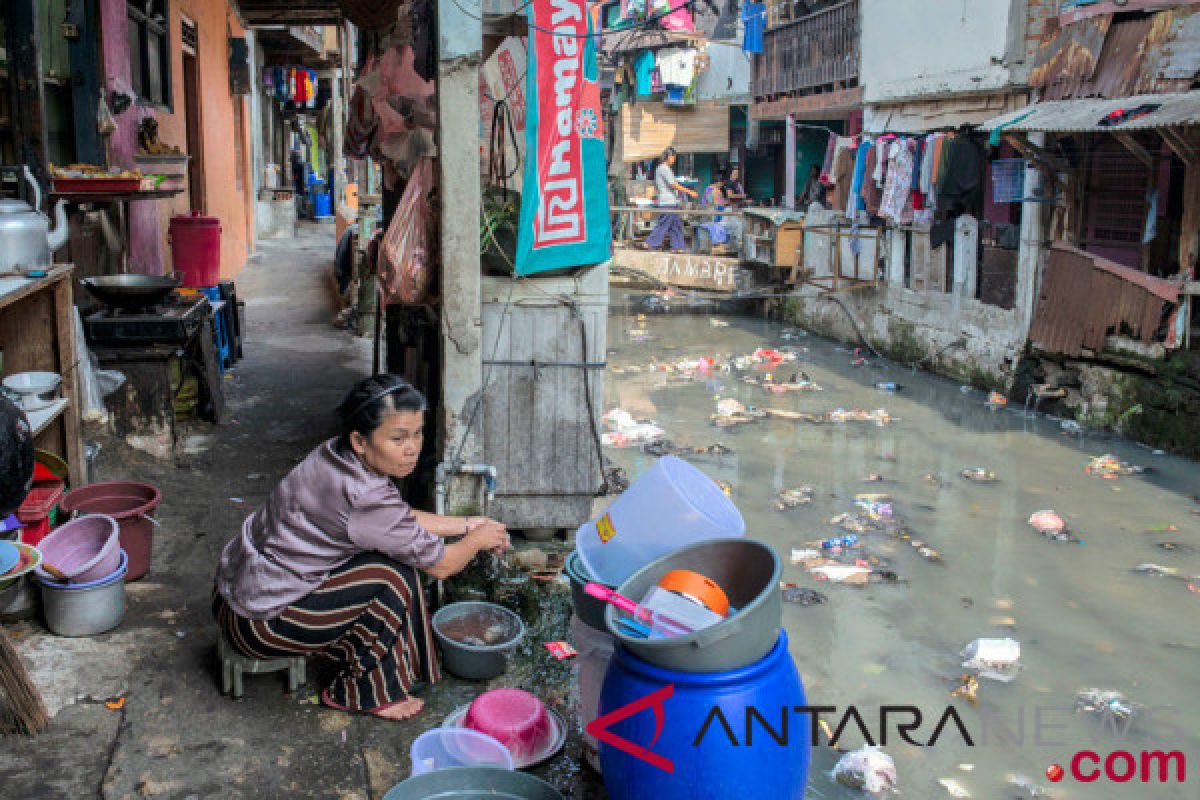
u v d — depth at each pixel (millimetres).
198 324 6609
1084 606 5262
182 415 6699
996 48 10398
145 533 4297
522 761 3129
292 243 19469
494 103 5051
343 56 11094
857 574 5504
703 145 20375
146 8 9461
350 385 8133
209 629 3900
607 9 22078
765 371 11344
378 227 9469
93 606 3748
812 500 6832
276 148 24453
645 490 3031
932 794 3572
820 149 19219
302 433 6770
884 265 12430
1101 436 8641
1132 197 8680
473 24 4160
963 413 9438
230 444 6457
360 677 3352
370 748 3195
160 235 9609
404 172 5219
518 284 4707
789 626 4926
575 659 3828
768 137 20062
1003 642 4652
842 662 4586
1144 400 8336
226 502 5391
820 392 10250
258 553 3182
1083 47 8852
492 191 4910
